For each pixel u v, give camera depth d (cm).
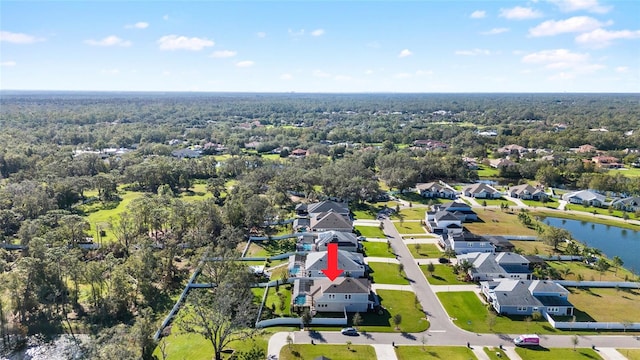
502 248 10406
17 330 7081
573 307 7738
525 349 6700
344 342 6800
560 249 10862
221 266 8269
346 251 9719
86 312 7762
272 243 10931
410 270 9494
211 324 6988
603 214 14088
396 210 13925
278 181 15312
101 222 12319
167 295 8362
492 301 7988
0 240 10488
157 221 10681
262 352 6506
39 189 13100
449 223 11938
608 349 6719
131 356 5819
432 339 6931
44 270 7612
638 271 9875
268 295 8250
